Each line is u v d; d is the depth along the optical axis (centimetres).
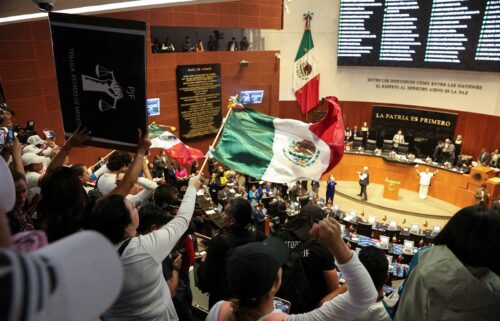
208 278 330
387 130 1909
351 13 1820
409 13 1684
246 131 529
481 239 163
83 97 302
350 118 2050
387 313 213
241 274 161
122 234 229
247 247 173
